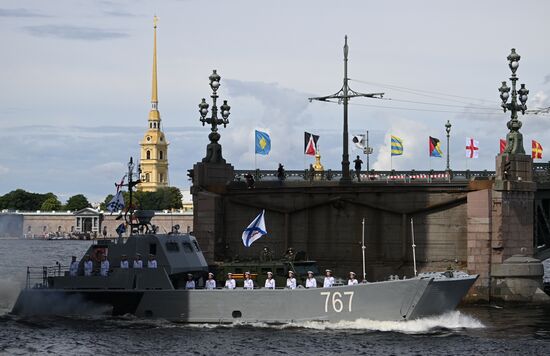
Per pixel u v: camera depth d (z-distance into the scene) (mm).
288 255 127688
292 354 100500
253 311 114625
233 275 121312
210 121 167875
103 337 109812
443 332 113375
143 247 120062
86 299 121188
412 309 111250
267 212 161375
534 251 158875
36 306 123688
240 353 101062
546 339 112438
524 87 154250
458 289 115188
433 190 151500
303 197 159000
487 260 148250
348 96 161125
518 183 149625
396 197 154125
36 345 106375
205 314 116062
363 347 103750
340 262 157375
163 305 117625
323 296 112750
